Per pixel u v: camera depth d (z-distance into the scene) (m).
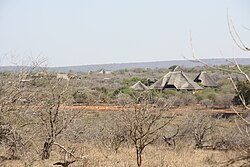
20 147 25.20
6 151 26.20
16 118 24.20
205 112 55.16
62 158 31.83
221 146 45.50
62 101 34.47
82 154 31.30
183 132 50.22
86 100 41.50
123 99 35.22
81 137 38.69
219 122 50.47
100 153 36.59
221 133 45.88
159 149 40.28
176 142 47.81
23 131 25.38
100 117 43.84
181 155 37.62
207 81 95.25
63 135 35.88
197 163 32.03
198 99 74.50
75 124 37.34
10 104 23.41
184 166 30.47
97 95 50.34
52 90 32.62
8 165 25.12
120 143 40.75
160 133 45.59
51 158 31.80
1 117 23.00
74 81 38.16
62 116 34.16
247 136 8.62
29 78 26.73
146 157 34.66
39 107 29.12
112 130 42.00
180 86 93.56
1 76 24.09
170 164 31.73
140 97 30.77
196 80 97.81
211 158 33.28
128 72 163.62
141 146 28.80
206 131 49.94
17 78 24.75
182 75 96.56
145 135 29.08
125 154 37.53
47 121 32.41
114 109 44.47
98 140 41.97
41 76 30.56
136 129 28.72
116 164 30.86
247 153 8.62
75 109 36.84
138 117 28.70
